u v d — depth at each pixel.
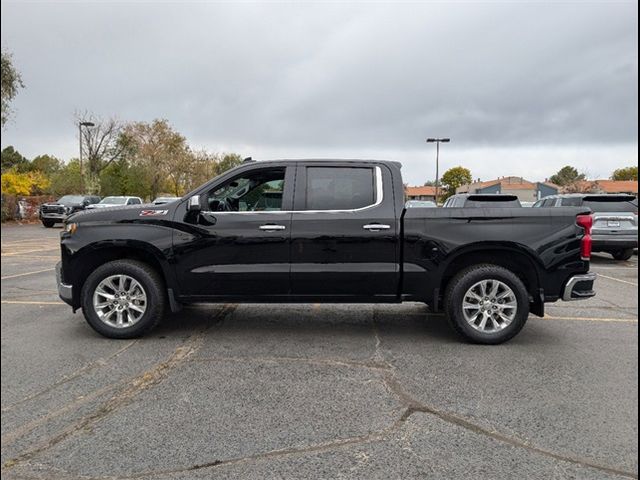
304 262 5.01
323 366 4.33
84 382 3.92
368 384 3.90
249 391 3.75
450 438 3.04
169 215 5.09
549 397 3.65
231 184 5.35
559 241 4.89
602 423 3.23
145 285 5.06
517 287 4.89
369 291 5.05
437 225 4.95
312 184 5.15
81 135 43.88
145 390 3.76
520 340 5.18
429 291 5.02
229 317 6.17
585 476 2.64
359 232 4.97
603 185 65.44
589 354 4.68
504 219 4.92
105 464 2.73
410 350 4.81
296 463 2.75
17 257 13.27
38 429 3.13
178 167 52.41
